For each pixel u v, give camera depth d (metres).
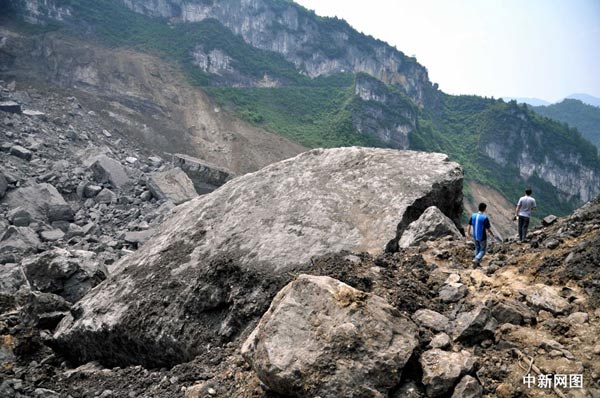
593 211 8.04
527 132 109.12
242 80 90.69
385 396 4.02
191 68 81.94
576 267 5.95
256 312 7.01
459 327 5.01
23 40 59.94
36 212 22.70
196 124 65.75
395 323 4.53
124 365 8.12
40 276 10.77
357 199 9.19
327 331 4.35
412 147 89.19
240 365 5.42
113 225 24.05
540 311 5.30
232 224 9.38
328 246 8.18
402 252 7.68
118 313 8.09
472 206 78.94
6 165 26.53
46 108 46.25
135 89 65.25
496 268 6.76
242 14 106.19
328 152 11.04
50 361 7.81
